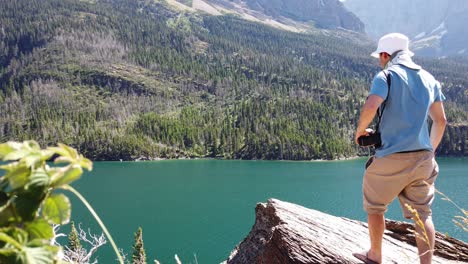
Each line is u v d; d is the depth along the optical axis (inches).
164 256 1584.6
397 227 227.5
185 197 2780.5
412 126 135.6
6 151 31.1
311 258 160.4
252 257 223.6
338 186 3152.1
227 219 2186.3
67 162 33.0
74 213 2159.2
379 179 140.0
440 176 3678.6
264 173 3848.4
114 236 1790.1
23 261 28.0
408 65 141.0
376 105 134.1
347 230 199.3
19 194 30.8
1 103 6131.9
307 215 218.2
